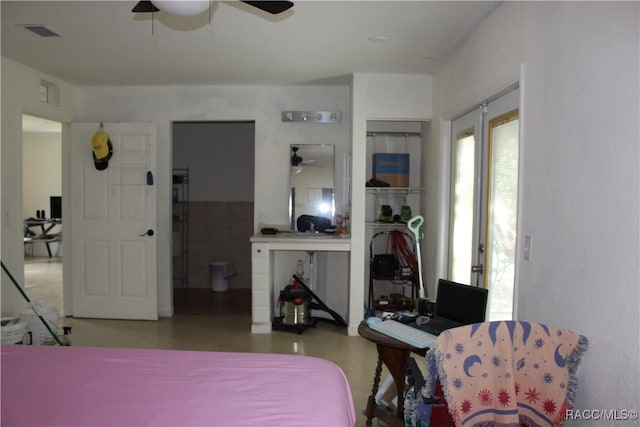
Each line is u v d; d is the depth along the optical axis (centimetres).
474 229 311
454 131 371
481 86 287
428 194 423
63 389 157
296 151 464
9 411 142
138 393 154
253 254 420
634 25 142
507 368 166
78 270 460
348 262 445
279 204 467
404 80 414
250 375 171
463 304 229
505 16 249
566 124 183
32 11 277
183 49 348
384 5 263
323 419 140
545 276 199
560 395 160
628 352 144
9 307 368
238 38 323
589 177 166
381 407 256
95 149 443
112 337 407
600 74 160
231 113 464
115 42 333
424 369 340
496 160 280
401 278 446
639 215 139
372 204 469
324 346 390
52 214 801
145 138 450
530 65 218
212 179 637
